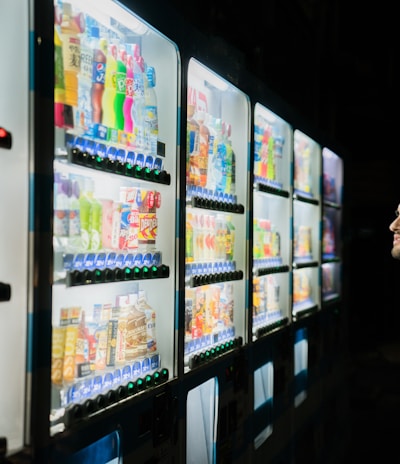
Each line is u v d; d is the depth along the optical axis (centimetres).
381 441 504
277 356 370
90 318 198
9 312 154
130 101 213
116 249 206
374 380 706
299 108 623
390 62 804
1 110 156
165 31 225
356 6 739
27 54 153
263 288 364
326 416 489
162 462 221
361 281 978
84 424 172
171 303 234
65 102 175
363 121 876
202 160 273
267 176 369
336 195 569
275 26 539
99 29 206
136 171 204
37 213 152
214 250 294
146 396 208
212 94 319
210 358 268
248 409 317
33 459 151
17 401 153
